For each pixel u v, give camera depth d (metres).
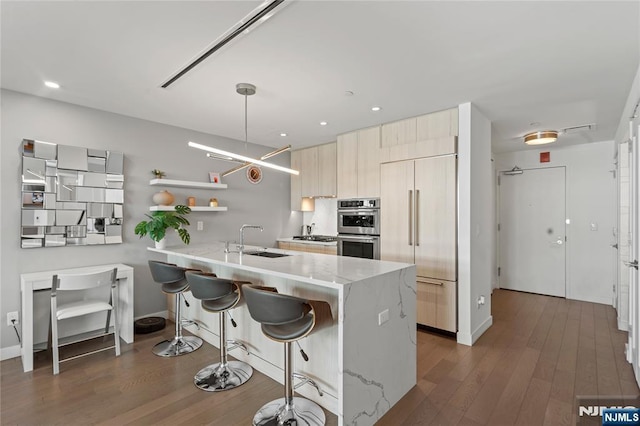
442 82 2.74
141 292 3.84
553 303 4.75
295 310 1.84
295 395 2.35
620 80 2.68
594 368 2.69
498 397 2.29
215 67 2.48
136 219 3.79
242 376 2.57
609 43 2.11
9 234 2.95
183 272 2.95
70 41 2.11
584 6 1.73
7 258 2.94
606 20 1.86
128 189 3.72
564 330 3.62
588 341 3.29
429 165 3.52
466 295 3.24
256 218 5.14
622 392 2.33
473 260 3.33
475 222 3.39
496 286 5.73
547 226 5.24
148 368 2.72
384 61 2.38
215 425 1.99
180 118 3.79
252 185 5.09
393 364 2.23
